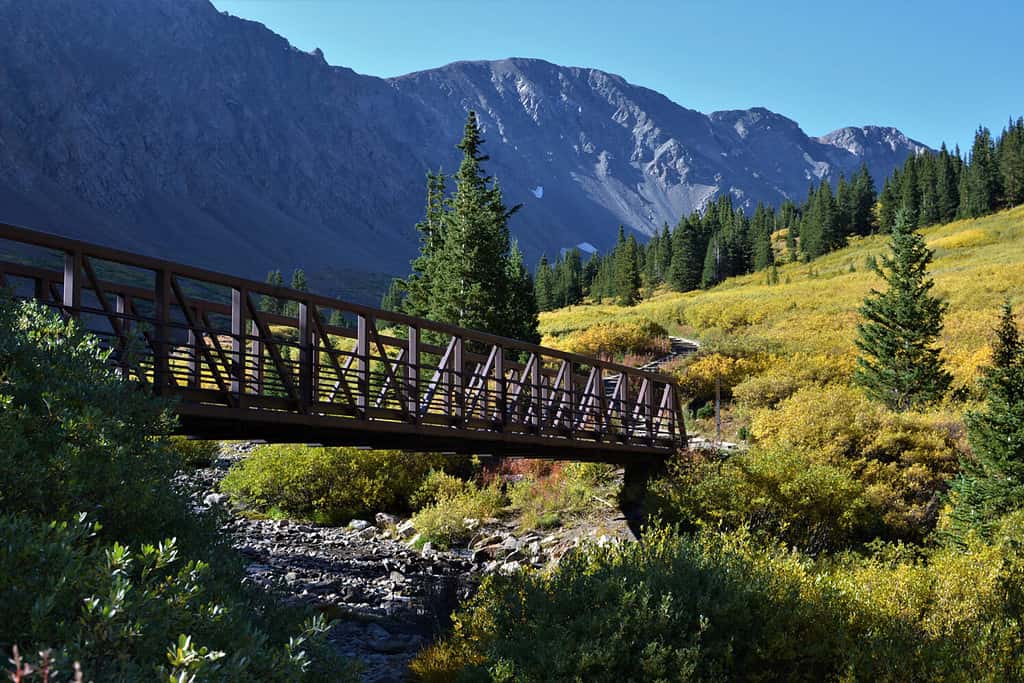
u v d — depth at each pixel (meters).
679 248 128.25
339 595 13.68
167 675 3.37
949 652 8.37
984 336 35.12
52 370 5.82
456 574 15.33
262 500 21.25
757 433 22.34
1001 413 14.59
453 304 33.09
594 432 17.53
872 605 9.54
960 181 135.12
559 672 7.93
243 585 6.69
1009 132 148.38
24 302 6.61
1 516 4.15
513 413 14.96
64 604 3.81
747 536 12.30
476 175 37.09
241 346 9.59
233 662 3.80
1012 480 13.95
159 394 8.51
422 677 9.71
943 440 19.03
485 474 22.06
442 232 42.34
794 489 15.92
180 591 4.07
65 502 5.11
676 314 60.81
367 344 11.62
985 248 84.50
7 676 3.12
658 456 20.06
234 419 9.90
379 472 20.88
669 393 21.95
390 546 17.78
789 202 186.25
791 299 56.69
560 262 155.50
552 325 55.75
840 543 15.74
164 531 6.25
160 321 8.59
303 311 10.64
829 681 8.77
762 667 8.78
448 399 13.22
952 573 10.09
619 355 41.09
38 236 7.49
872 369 28.55
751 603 9.16
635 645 8.38
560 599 9.27
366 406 11.50
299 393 10.45
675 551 10.34
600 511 18.56
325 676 5.50
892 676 8.22
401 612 12.91
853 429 19.86
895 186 138.00
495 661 8.34
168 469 6.19
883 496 16.62
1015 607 9.41
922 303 28.28
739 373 32.28
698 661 8.20
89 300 84.12
